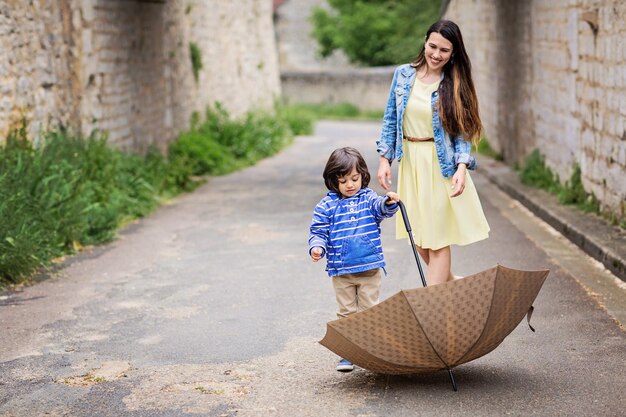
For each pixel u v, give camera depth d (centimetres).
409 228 542
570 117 1271
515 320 515
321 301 750
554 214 1116
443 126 573
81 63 1374
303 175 1877
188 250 1013
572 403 492
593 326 648
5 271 841
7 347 637
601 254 877
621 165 1011
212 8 2448
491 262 897
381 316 487
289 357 597
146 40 1766
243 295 782
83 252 1016
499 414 479
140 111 1709
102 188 1241
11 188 940
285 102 5297
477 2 2297
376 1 5369
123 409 505
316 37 5466
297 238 1070
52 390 540
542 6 1470
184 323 694
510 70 1798
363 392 522
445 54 570
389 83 4894
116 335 664
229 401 513
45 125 1247
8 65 1125
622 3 995
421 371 514
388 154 602
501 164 1848
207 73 2369
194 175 1886
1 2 1109
